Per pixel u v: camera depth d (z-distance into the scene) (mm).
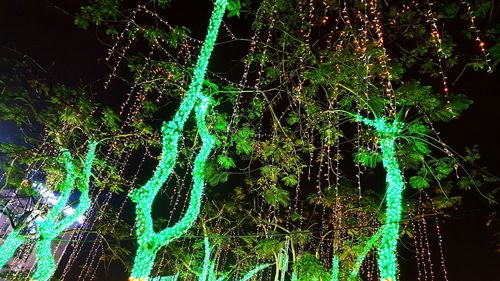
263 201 14523
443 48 9289
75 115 12484
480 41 7805
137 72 12039
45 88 12602
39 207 13711
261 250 13133
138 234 7715
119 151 13773
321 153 11617
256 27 10516
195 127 12156
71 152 12883
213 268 14227
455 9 8547
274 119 11609
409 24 9766
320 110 11180
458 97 8820
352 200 13070
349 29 9727
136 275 7484
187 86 11578
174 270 16406
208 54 7715
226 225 16078
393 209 8320
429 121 9047
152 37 11195
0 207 15117
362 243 11992
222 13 7785
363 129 10406
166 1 10891
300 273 10586
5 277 16234
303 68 10492
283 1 10438
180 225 7824
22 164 15219
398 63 9367
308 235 12227
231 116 11547
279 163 12906
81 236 17734
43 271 11250
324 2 10102
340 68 9492
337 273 10938
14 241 13008
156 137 13062
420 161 10109
